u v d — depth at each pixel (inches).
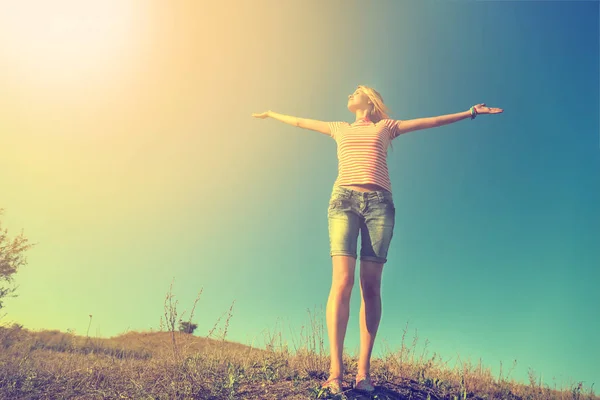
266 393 126.9
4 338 192.1
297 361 162.6
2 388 139.0
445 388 154.5
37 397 135.6
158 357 178.2
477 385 167.0
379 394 125.3
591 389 184.4
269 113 149.0
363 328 128.0
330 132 137.3
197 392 128.6
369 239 124.4
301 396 122.0
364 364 127.6
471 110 130.3
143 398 127.6
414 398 134.0
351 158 127.2
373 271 124.3
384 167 128.1
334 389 114.3
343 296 117.5
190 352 173.3
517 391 179.3
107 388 140.7
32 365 167.3
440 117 131.6
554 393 184.9
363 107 141.3
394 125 133.1
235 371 148.8
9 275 243.8
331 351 117.8
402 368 171.2
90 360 180.7
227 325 165.0
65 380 150.4
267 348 182.5
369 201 122.4
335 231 121.2
